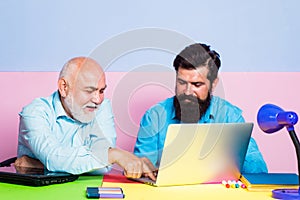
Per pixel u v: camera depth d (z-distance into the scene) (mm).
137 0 1972
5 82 1904
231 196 1011
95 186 1104
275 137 1886
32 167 1328
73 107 1277
